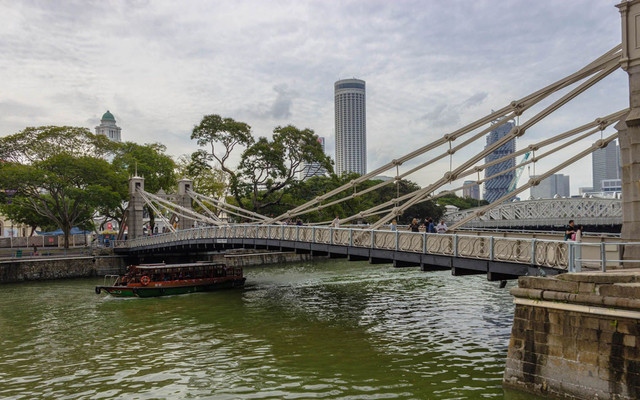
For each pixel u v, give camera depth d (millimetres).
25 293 38844
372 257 25094
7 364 19531
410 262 24078
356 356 19344
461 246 19719
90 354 20781
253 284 42125
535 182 22969
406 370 17344
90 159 56375
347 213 76188
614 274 12305
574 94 21438
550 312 13031
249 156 60062
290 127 60812
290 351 20406
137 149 67875
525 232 30828
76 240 86000
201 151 61656
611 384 11562
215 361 19281
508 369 14109
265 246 34938
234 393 15727
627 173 17562
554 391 12773
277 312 29062
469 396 14492
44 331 25312
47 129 59906
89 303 33844
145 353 20750
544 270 15977
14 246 73688
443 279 41219
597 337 11938
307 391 15688
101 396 15820
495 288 35344
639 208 17125
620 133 17859
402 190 91188
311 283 41594
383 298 32562
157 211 56375
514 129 23453
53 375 18031
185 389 16234
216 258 57531
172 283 37188
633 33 17422
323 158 61406
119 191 58844
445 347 20016
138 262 54562
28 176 50812
